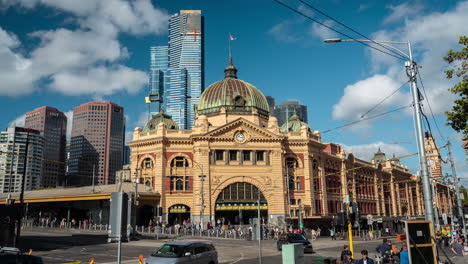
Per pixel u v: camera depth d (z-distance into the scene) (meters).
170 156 75.62
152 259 22.61
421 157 23.27
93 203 75.12
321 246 49.00
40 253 36.38
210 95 84.12
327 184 85.75
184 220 72.31
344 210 24.81
